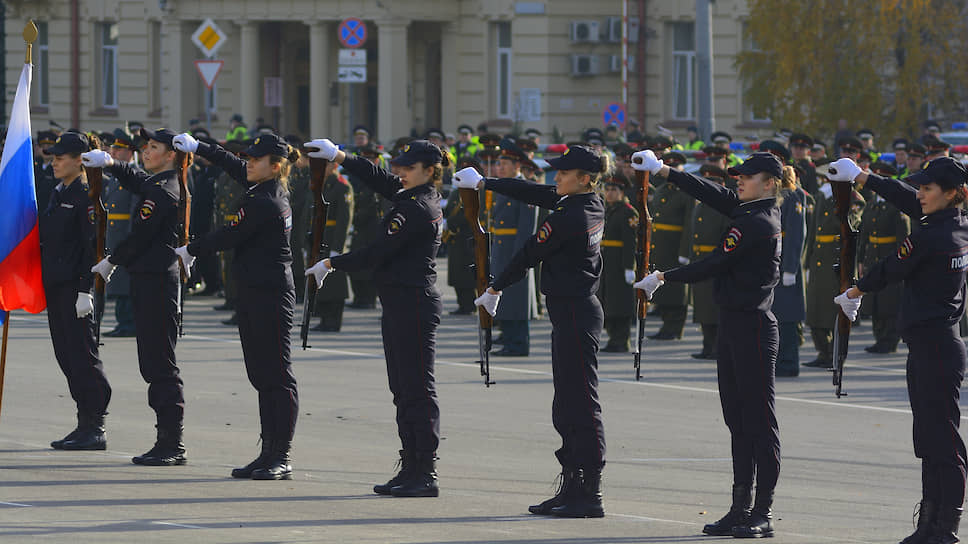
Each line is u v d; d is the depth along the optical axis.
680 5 83.75
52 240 23.67
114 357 35.88
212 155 23.03
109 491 21.06
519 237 37.47
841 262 19.97
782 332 34.91
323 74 89.06
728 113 82.50
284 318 22.30
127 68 99.50
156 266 22.84
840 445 26.77
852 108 67.50
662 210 40.03
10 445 24.59
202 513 19.78
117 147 40.09
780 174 19.72
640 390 32.53
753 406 19.48
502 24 86.56
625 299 38.47
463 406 30.06
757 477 19.45
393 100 86.19
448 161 21.62
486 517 20.05
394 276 21.23
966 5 69.38
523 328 37.75
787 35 68.50
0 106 93.81
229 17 91.75
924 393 18.83
